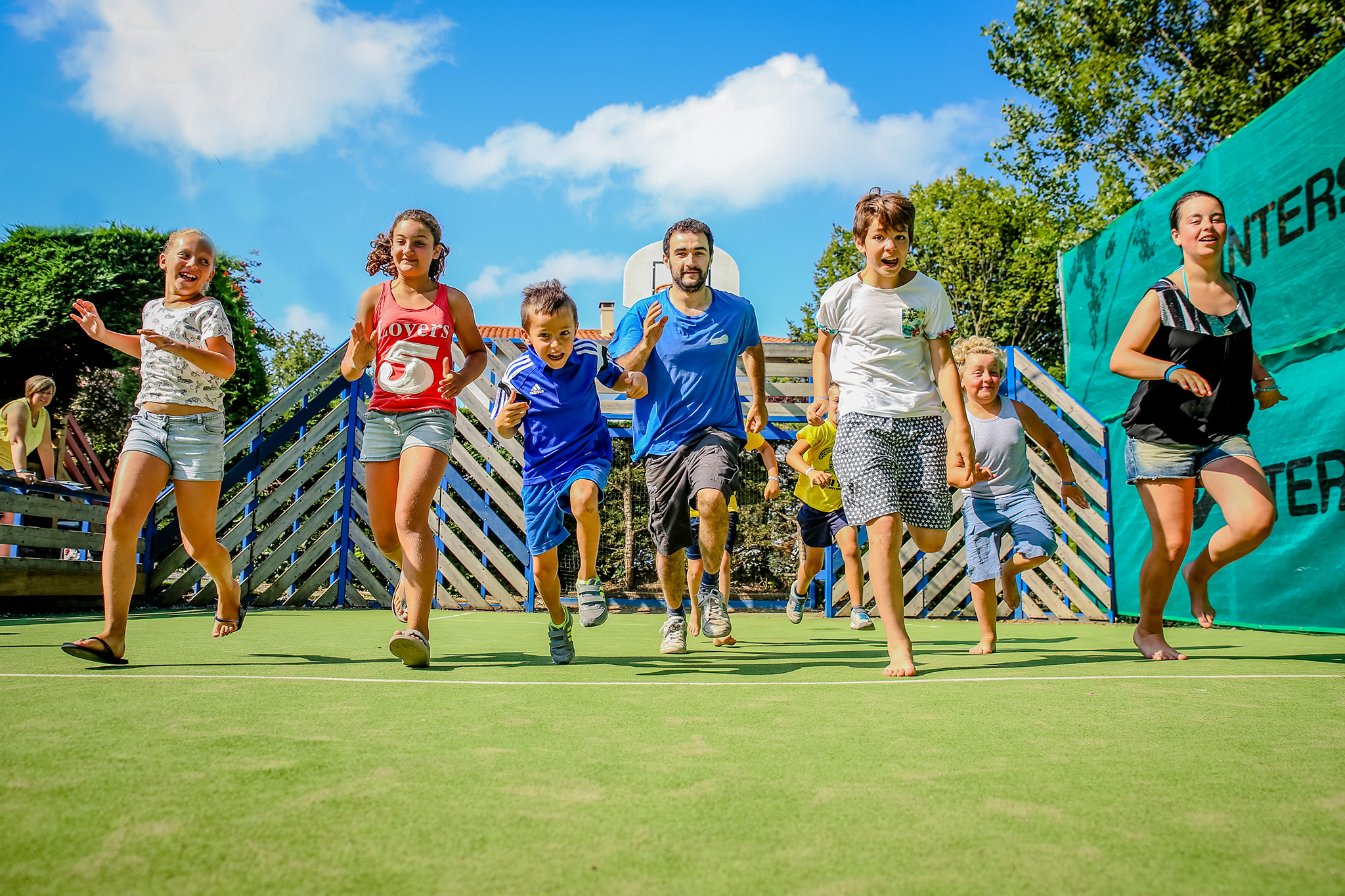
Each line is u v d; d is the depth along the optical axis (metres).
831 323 3.13
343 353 7.71
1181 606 5.83
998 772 1.39
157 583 6.95
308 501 7.45
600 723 1.80
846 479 2.95
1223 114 12.04
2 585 5.15
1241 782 1.34
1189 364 3.12
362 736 1.62
